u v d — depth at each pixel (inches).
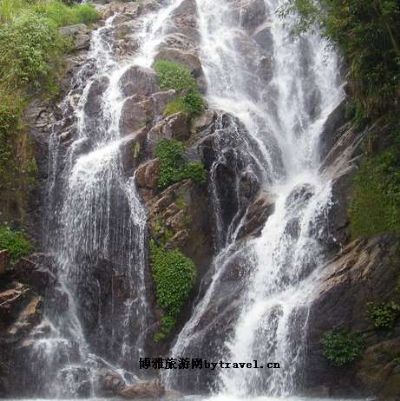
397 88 673.0
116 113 788.0
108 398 591.5
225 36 1018.7
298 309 598.9
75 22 979.3
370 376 569.0
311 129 862.5
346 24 668.1
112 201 716.7
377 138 689.6
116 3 1077.8
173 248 691.4
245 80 951.6
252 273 681.6
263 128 837.8
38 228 722.8
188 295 679.7
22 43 840.9
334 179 682.8
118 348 665.6
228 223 743.1
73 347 639.8
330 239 656.4
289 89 951.0
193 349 639.8
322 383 576.7
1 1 945.5
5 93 791.7
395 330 581.0
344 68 887.7
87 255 703.1
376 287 597.0
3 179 719.7
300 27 761.0
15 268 663.1
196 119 788.6
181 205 711.7
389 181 640.4
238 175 763.4
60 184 741.3
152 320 670.5
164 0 1106.1
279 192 757.3
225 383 607.8
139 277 688.4
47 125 774.5
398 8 622.2
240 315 640.4
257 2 1063.6
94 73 864.3
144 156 749.9
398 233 610.2
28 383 607.2
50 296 674.2
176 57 893.8
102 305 686.5
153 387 593.3
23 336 623.5
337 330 586.6
